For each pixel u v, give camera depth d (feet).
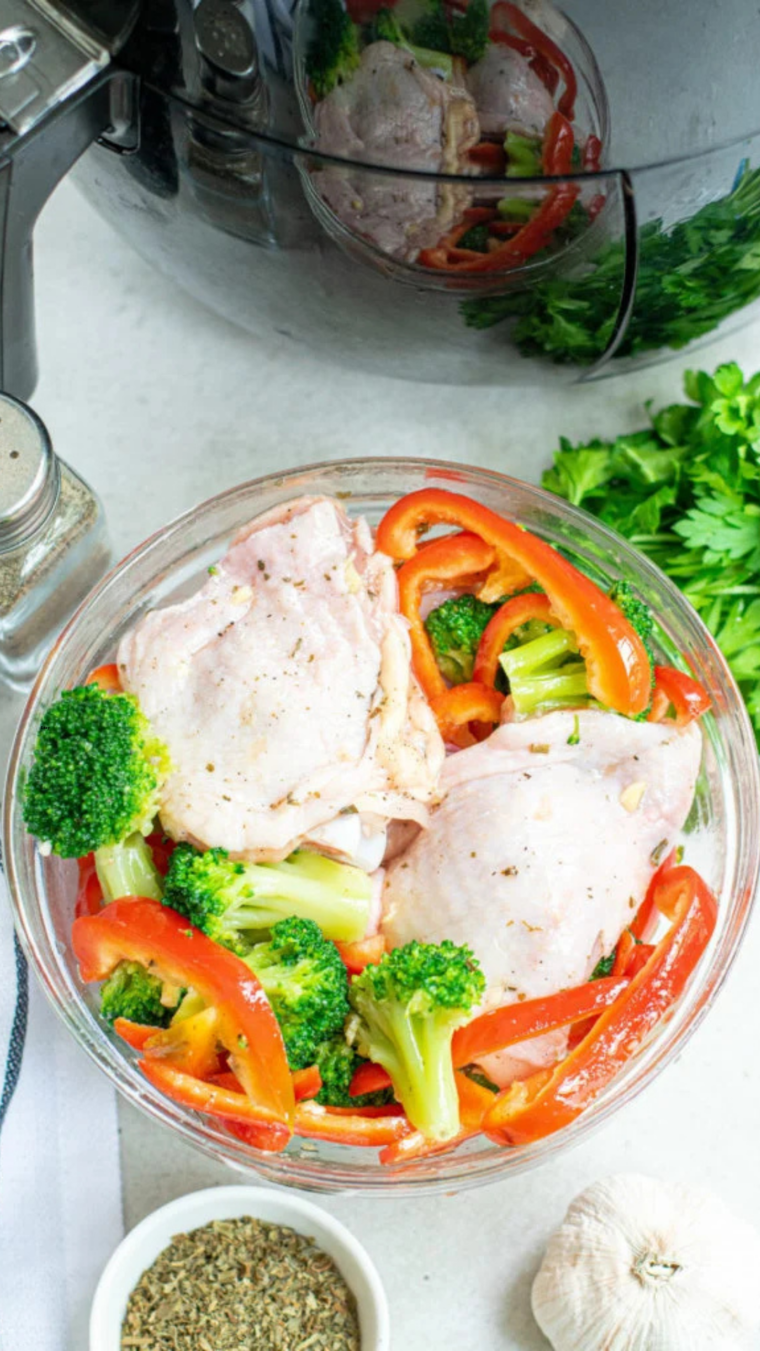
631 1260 2.62
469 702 2.60
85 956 2.45
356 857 2.53
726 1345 2.63
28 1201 2.65
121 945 2.42
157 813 2.51
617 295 2.65
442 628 2.62
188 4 2.36
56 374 2.99
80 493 2.77
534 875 2.48
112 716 2.45
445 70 2.38
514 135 2.42
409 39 2.36
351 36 2.36
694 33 2.33
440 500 2.59
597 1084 2.46
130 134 2.56
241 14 2.36
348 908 2.50
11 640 2.82
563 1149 2.51
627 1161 2.74
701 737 2.61
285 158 2.49
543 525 2.68
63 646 2.62
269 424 2.98
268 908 2.49
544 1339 2.69
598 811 2.52
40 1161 2.67
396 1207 2.72
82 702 2.46
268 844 2.48
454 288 2.64
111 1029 2.56
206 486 2.96
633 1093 2.51
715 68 2.36
